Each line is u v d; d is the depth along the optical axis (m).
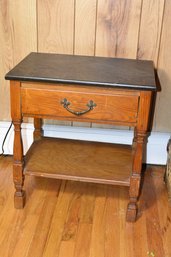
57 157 1.58
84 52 1.68
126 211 1.53
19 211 1.53
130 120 1.32
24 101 1.33
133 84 1.25
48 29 1.65
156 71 1.68
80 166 1.52
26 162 1.53
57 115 1.34
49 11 1.61
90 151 1.64
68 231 1.43
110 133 1.81
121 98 1.29
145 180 1.78
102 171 1.50
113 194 1.67
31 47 1.69
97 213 1.54
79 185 1.72
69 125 1.84
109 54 1.67
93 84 1.26
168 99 1.74
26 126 1.84
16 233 1.41
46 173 1.47
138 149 1.37
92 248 1.35
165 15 1.58
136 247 1.37
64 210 1.55
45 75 1.30
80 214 1.53
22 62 1.45
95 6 1.58
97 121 1.34
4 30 1.66
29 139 1.86
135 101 1.28
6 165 1.85
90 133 1.82
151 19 1.59
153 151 1.84
